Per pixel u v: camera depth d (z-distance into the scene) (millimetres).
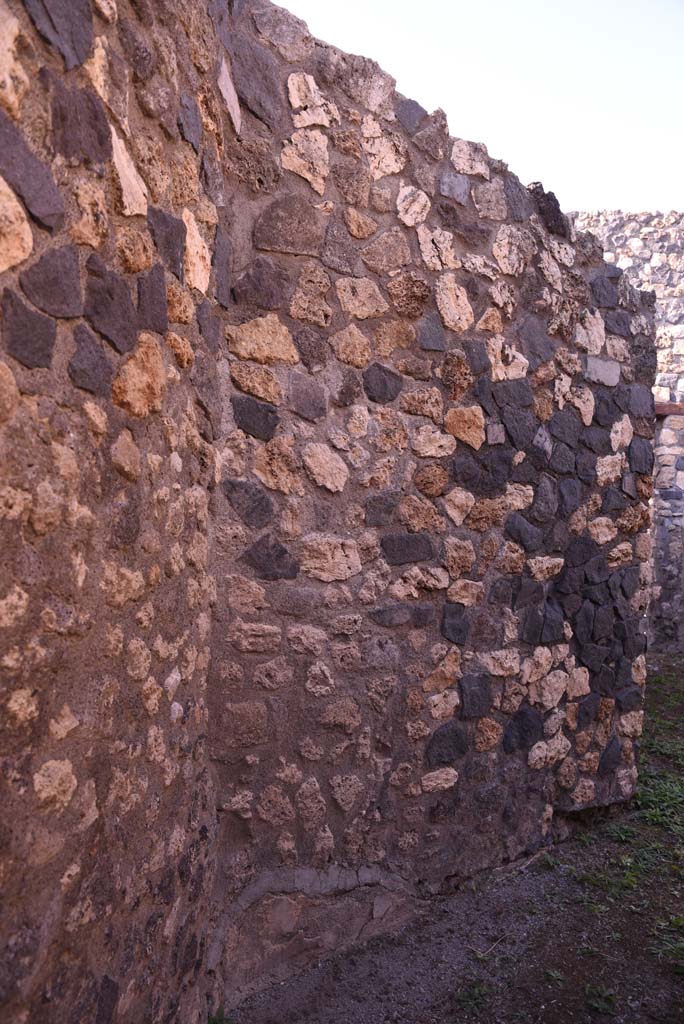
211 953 2754
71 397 1541
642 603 4582
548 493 4016
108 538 1734
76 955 1656
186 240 2254
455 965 3148
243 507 2906
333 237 3133
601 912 3533
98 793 1734
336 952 3193
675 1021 2838
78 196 1551
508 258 3766
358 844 3285
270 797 2990
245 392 2900
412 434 3439
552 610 4074
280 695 3023
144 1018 2072
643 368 4516
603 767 4367
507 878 3816
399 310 3365
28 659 1399
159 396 2021
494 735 3814
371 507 3307
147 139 1953
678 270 10523
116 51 1765
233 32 2826
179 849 2338
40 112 1405
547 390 3979
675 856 4059
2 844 1342
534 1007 2896
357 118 3201
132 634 1910
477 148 3652
